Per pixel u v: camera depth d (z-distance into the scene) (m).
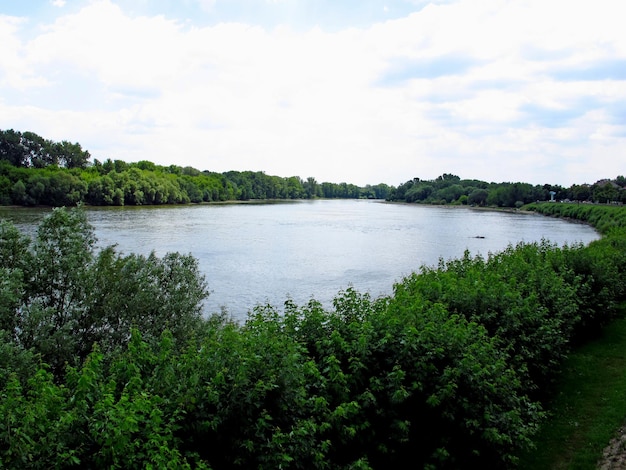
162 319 12.38
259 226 70.12
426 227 73.00
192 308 13.30
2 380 7.98
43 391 5.05
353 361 6.97
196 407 5.50
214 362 5.89
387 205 169.88
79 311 11.56
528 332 10.16
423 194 186.50
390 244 50.88
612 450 8.58
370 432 6.84
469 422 6.95
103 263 12.49
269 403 5.91
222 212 98.88
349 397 6.79
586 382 11.64
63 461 4.47
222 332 7.23
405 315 7.84
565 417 9.97
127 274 12.50
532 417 8.40
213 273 33.19
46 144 129.12
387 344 7.31
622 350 13.72
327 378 6.80
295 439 5.60
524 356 9.78
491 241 53.91
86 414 5.09
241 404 5.53
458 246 49.47
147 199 106.75
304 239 54.53
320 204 172.75
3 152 119.88
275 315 8.26
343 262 38.84
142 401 4.91
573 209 94.06
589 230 69.00
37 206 79.88
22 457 4.38
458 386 7.22
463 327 7.85
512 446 7.71
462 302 10.04
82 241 12.38
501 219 93.75
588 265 15.33
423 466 7.23
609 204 104.12
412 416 7.23
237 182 177.25
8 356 8.52
